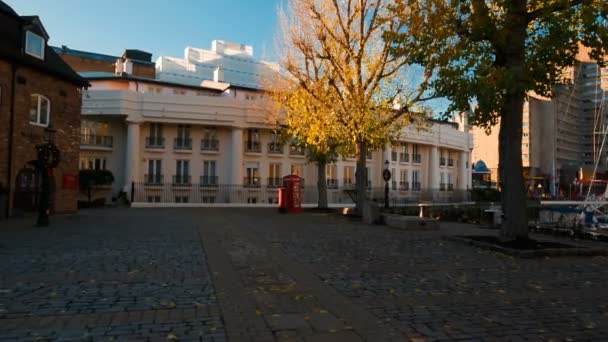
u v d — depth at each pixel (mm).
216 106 39688
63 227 15969
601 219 18297
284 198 27266
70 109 22875
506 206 11688
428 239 13398
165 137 40000
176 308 5613
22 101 19719
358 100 20203
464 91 10547
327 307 5762
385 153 48875
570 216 17266
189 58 57031
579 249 10469
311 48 22188
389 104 20516
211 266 8508
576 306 5973
